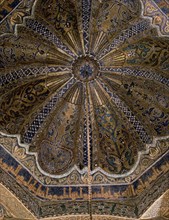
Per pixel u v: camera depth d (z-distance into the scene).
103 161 10.04
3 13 8.62
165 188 8.83
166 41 9.26
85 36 10.16
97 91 10.56
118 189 9.54
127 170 9.73
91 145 10.24
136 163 9.69
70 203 9.30
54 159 9.88
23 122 9.78
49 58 10.18
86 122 10.42
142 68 10.20
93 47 10.28
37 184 9.38
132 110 10.25
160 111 9.91
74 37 10.16
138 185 9.47
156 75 10.04
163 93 9.95
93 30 10.09
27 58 9.88
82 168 9.91
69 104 10.45
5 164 9.09
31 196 9.14
